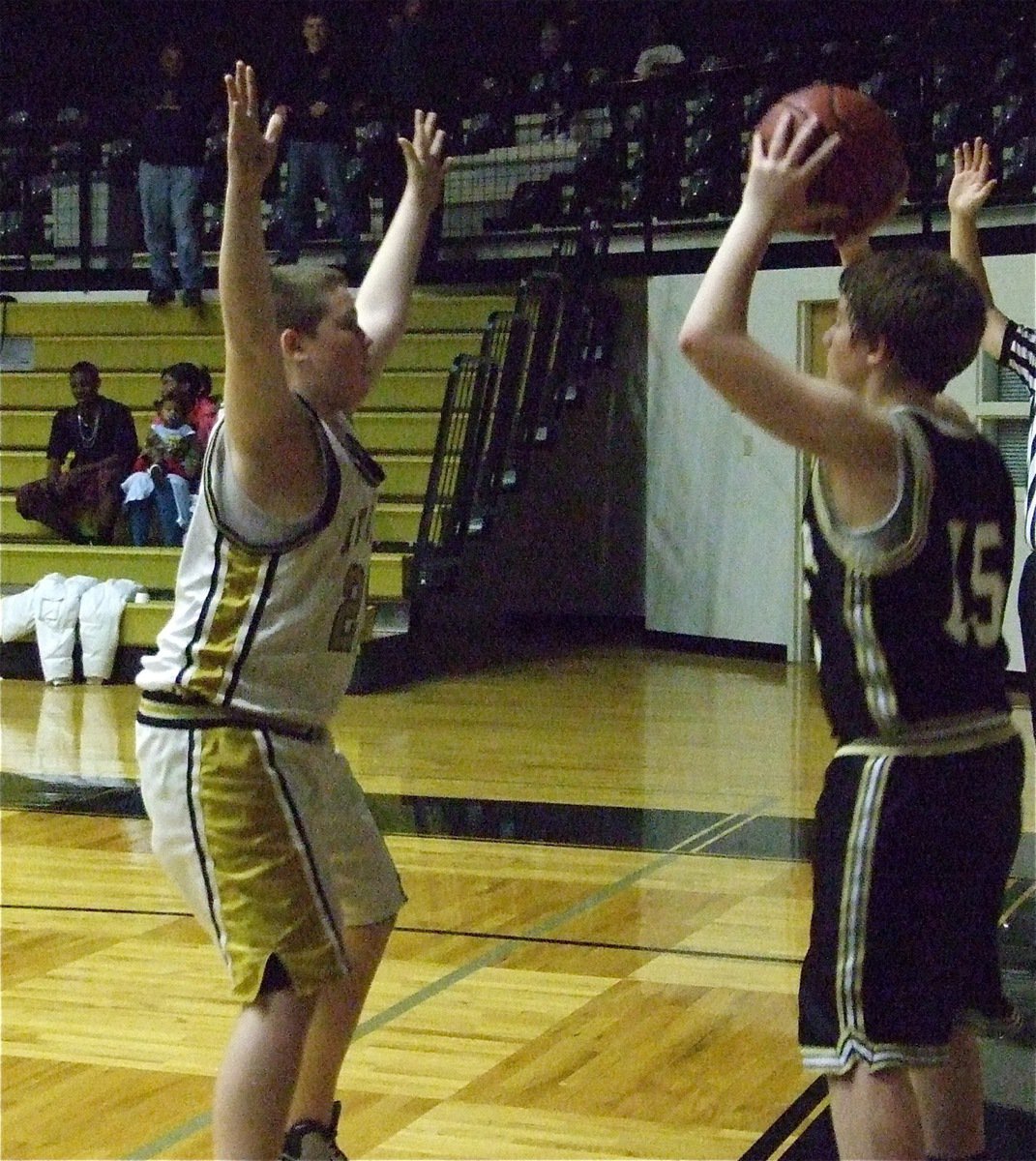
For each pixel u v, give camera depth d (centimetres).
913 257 326
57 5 2055
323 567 354
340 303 368
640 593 1698
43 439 1630
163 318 1711
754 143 338
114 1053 503
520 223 1711
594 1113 454
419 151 441
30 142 1925
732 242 309
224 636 352
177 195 1664
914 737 313
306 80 1583
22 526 1544
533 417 1471
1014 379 1359
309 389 366
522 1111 456
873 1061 306
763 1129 442
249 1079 334
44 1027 527
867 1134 307
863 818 312
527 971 587
